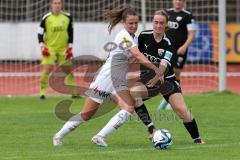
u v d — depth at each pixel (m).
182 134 34.78
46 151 29.45
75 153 28.86
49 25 51.88
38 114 42.66
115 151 29.36
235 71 73.94
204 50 68.94
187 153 28.80
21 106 47.47
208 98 51.41
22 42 73.75
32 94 57.75
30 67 73.38
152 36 30.84
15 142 32.09
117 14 30.56
